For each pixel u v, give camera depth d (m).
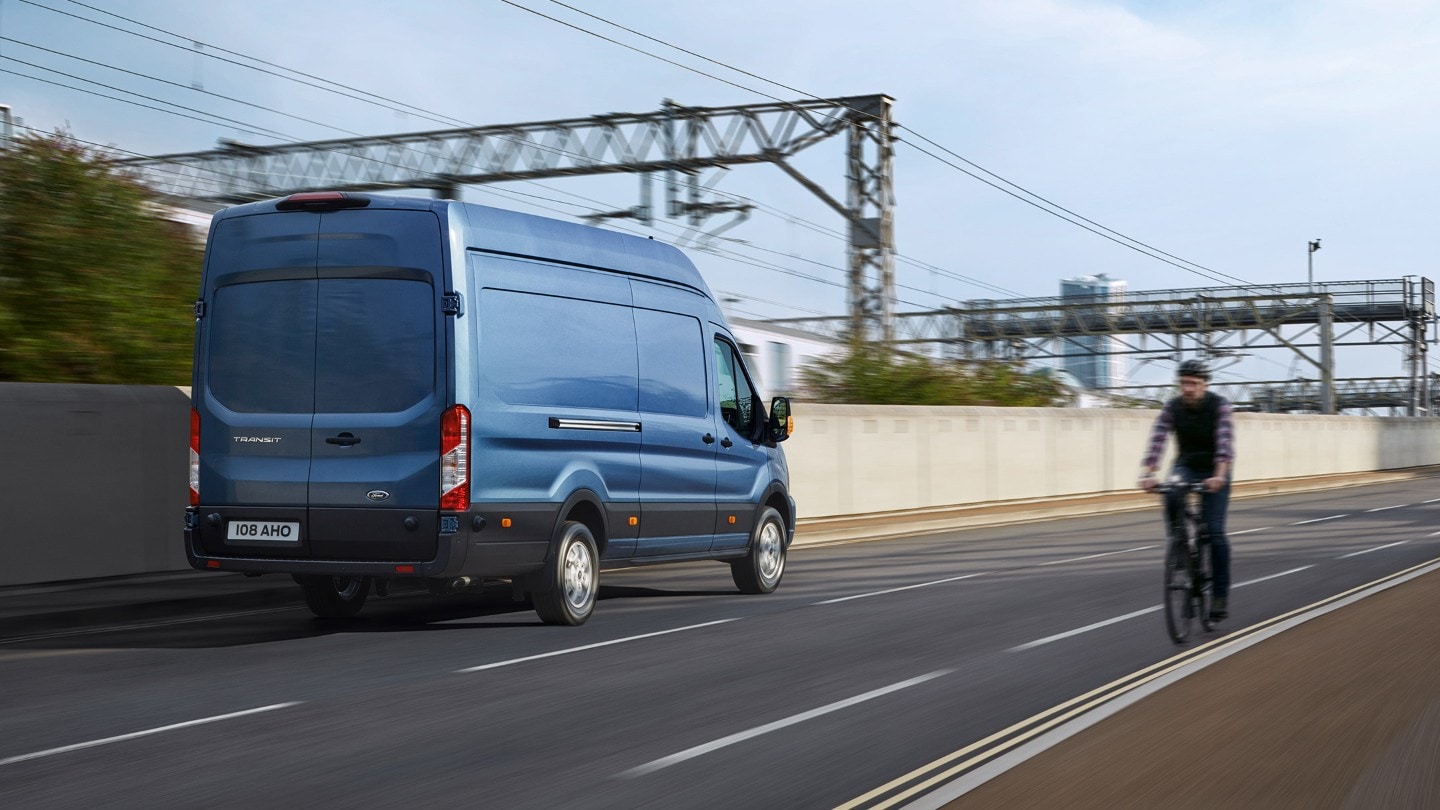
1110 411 34.78
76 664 8.99
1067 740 6.63
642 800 5.57
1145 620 11.19
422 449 9.90
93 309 15.97
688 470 12.38
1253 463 42.66
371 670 8.77
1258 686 8.07
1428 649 9.44
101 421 12.89
